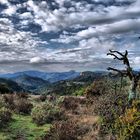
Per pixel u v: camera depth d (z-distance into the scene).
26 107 20.88
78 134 14.23
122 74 15.07
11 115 18.39
